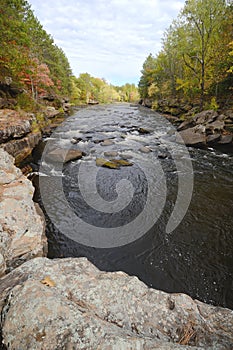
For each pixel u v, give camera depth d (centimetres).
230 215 597
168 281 404
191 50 2195
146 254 465
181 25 2267
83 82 5031
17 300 150
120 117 2430
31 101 1747
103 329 134
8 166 491
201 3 1753
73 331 130
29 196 404
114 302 180
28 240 322
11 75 1617
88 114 2670
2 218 318
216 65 1819
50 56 3161
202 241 502
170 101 2791
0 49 1177
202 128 1336
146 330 163
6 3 1224
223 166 966
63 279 199
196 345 155
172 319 177
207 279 407
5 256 284
